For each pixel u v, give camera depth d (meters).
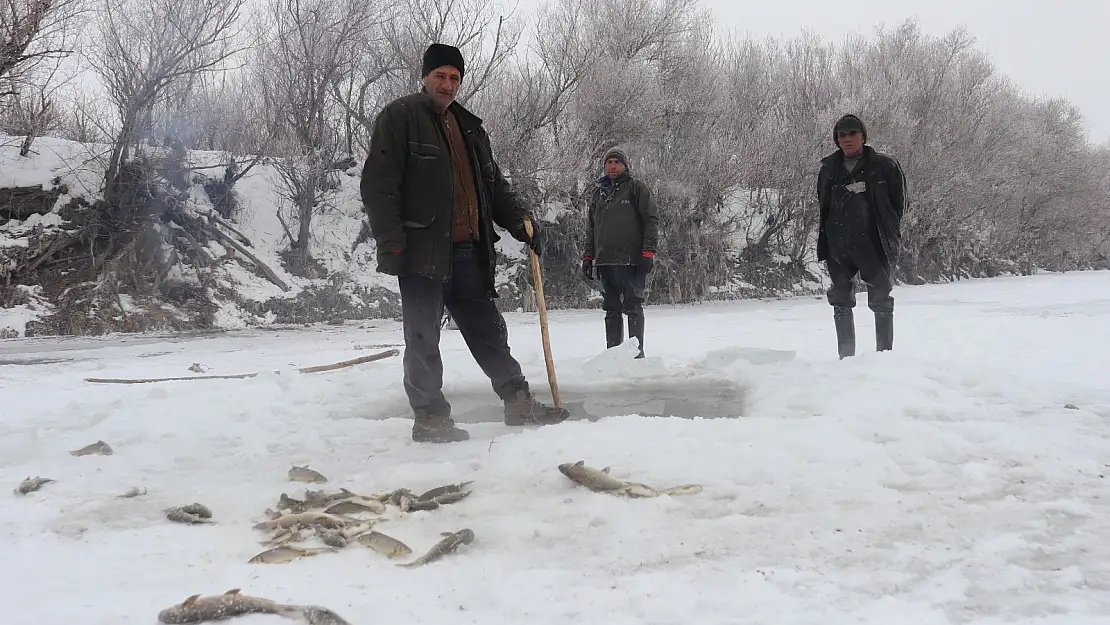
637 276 6.42
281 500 2.65
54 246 12.75
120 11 13.15
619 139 16.80
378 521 2.40
